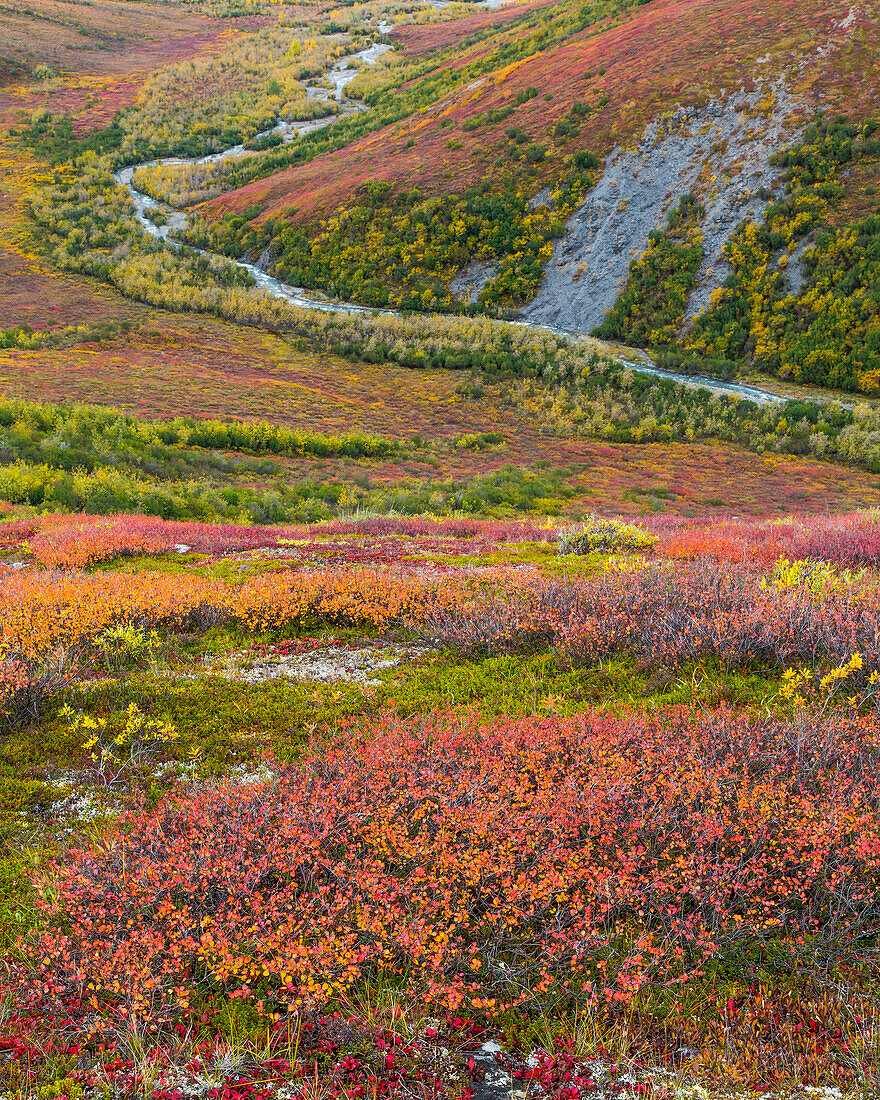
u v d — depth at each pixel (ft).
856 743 15.87
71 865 13.34
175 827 14.16
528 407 270.46
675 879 12.00
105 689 23.94
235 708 22.98
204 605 32.76
